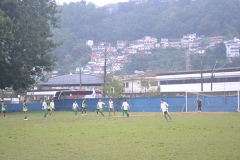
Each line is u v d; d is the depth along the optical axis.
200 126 37.97
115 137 29.22
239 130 33.44
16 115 72.75
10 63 83.94
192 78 123.00
